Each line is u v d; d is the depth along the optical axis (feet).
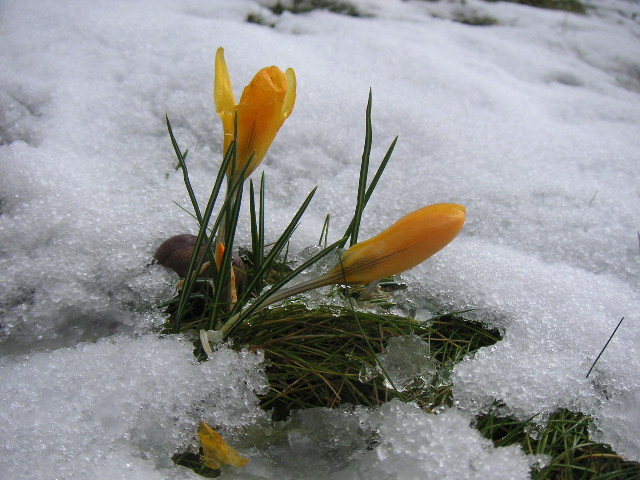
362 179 0.78
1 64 1.32
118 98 1.24
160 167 1.12
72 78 1.28
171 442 0.69
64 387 0.71
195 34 1.42
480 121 1.35
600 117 1.49
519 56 1.72
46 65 1.31
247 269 0.89
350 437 0.72
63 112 1.19
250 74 1.34
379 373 0.78
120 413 0.69
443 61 1.52
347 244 0.99
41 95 1.22
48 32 1.42
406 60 1.50
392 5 1.88
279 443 0.72
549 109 1.49
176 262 0.86
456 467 0.68
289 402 0.77
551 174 1.22
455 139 1.27
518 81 1.59
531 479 0.69
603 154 1.31
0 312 0.81
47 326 0.81
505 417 0.76
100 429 0.68
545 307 0.88
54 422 0.67
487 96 1.44
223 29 1.46
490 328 0.87
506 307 0.88
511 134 1.33
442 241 0.61
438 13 1.92
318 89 1.33
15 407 0.68
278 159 1.18
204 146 1.19
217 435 0.67
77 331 0.81
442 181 1.16
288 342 0.81
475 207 1.12
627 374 0.80
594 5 2.29
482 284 0.90
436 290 0.90
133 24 1.45
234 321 0.76
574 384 0.78
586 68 1.75
